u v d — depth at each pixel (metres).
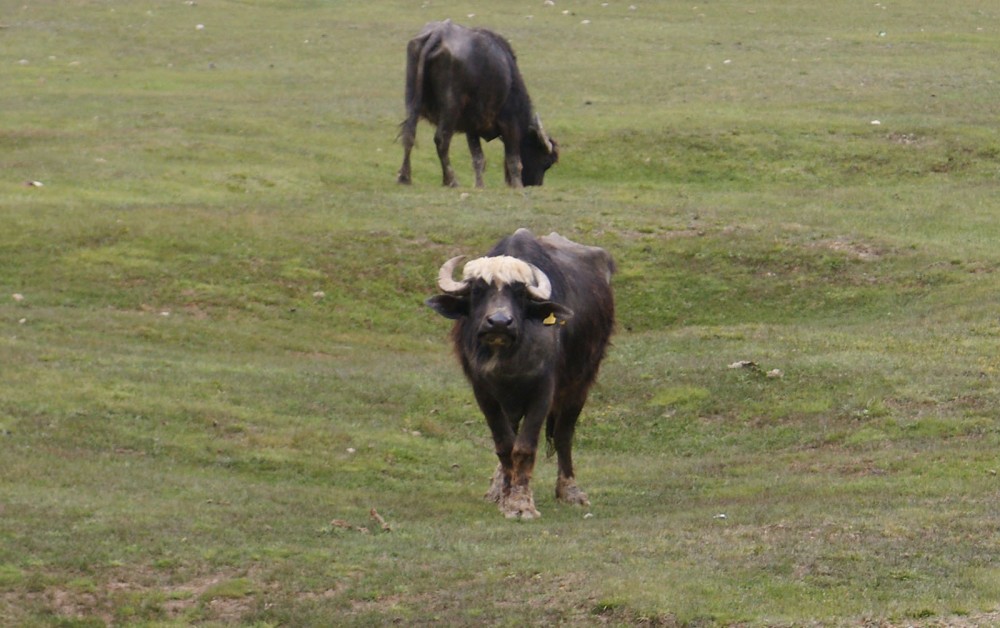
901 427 27.73
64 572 18.31
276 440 26.88
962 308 36.88
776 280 41.12
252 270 40.62
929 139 58.25
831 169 56.16
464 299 21.88
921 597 16.47
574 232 43.91
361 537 20.50
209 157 53.56
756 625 15.85
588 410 30.77
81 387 28.55
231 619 17.20
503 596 17.28
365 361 35.19
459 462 27.11
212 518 20.91
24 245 40.78
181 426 27.11
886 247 42.72
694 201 49.12
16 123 57.94
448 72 47.78
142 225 42.59
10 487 21.94
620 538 19.84
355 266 41.41
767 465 26.33
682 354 34.19
